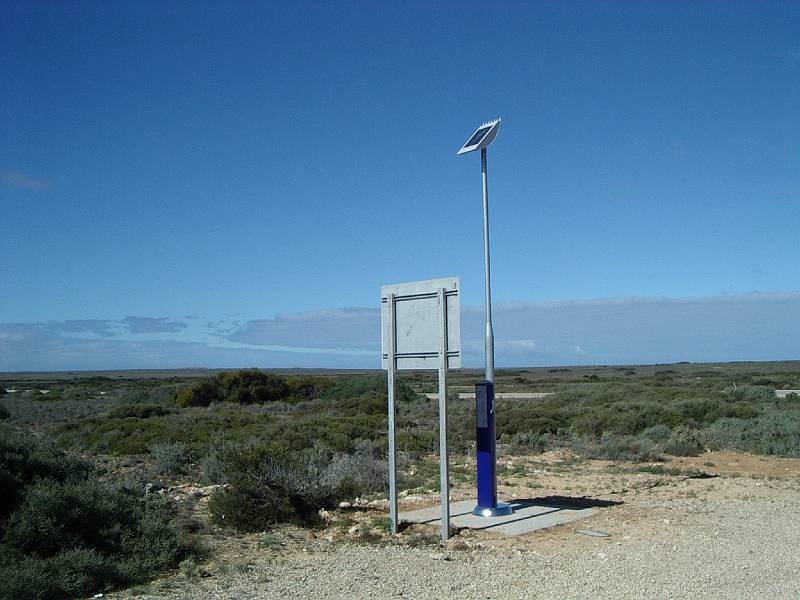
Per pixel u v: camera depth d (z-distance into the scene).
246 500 11.64
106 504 9.66
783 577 8.14
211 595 7.70
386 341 11.29
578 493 14.72
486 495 12.14
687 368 173.25
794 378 83.75
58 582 7.84
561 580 8.09
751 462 19.92
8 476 9.70
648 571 8.42
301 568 8.87
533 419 29.62
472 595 7.56
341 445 21.80
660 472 18.00
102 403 57.47
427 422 32.34
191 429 28.67
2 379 160.00
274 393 55.56
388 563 9.03
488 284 12.18
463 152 12.46
